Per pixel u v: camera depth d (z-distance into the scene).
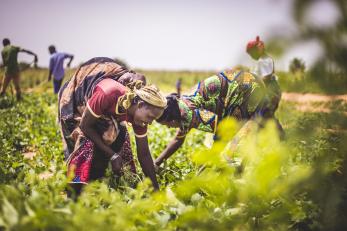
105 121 3.76
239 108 4.23
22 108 11.91
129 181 3.84
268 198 2.48
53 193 2.70
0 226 2.31
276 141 2.30
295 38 1.80
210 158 2.29
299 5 1.77
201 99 4.35
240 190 2.44
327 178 2.17
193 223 2.54
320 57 1.84
